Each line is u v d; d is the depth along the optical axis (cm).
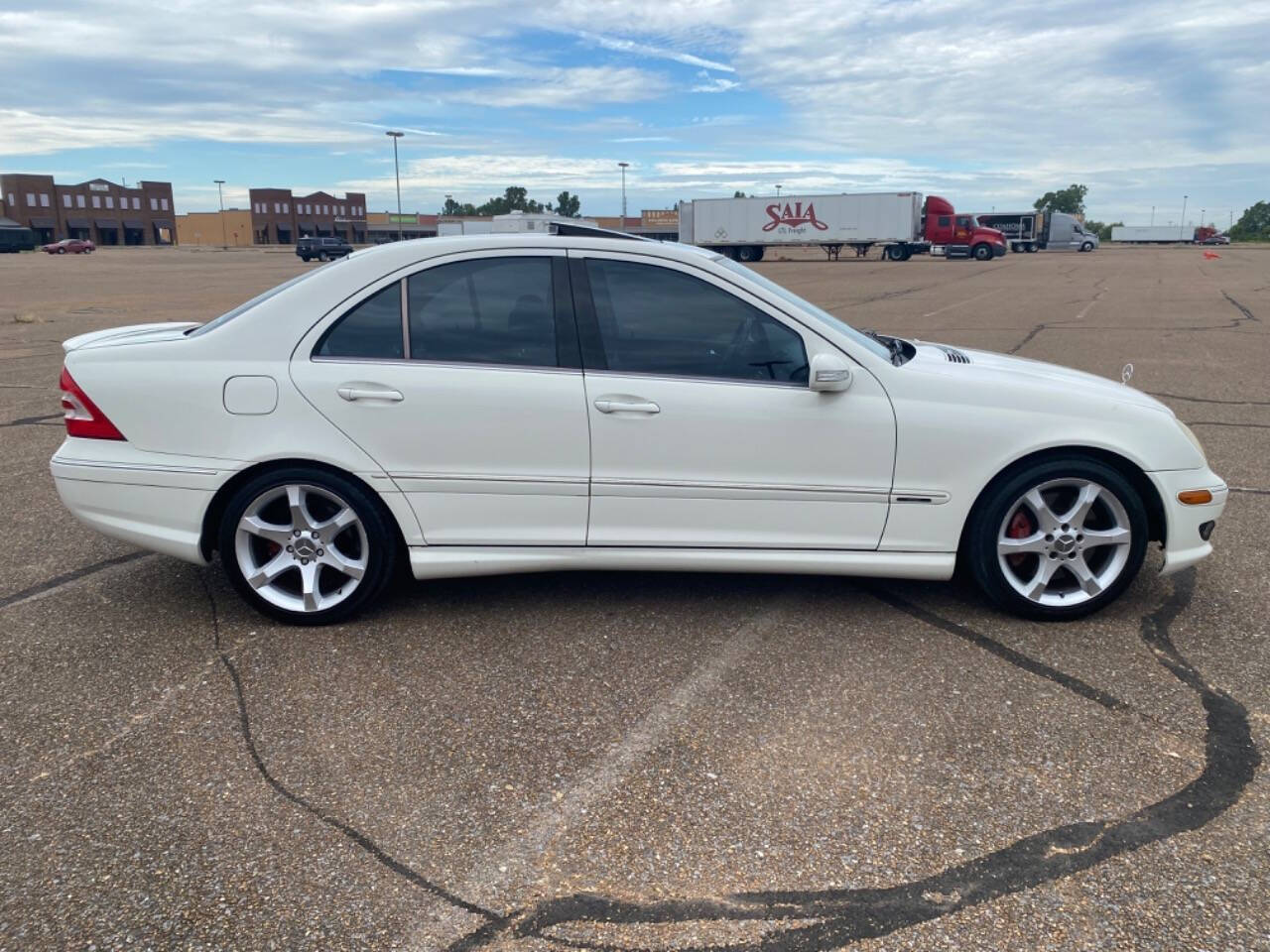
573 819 275
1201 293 2420
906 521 389
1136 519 392
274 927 234
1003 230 7119
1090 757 305
